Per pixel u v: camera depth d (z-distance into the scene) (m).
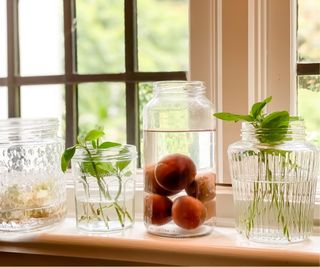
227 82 0.80
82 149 0.77
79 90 0.99
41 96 1.00
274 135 0.67
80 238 0.71
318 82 0.81
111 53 0.97
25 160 0.80
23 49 1.01
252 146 0.69
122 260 0.70
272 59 0.80
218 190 0.81
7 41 0.99
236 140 0.80
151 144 0.77
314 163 0.69
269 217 0.69
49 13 0.99
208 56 0.82
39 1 0.99
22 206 0.77
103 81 0.97
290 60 0.79
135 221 0.84
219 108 0.81
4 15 0.99
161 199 0.72
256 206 0.69
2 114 1.00
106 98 0.97
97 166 0.76
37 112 1.00
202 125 0.76
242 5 0.78
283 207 0.68
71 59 0.98
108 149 0.76
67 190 0.90
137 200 0.86
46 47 1.00
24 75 1.00
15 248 0.74
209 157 0.76
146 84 0.95
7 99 1.00
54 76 0.99
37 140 0.81
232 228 0.78
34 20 1.00
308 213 0.69
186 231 0.71
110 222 0.76
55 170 0.81
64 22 0.98
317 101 0.81
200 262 0.66
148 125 0.77
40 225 0.77
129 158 0.77
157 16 0.94
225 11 0.79
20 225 0.76
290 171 0.68
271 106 0.80
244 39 0.78
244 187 0.70
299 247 0.66
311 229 0.71
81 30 0.99
